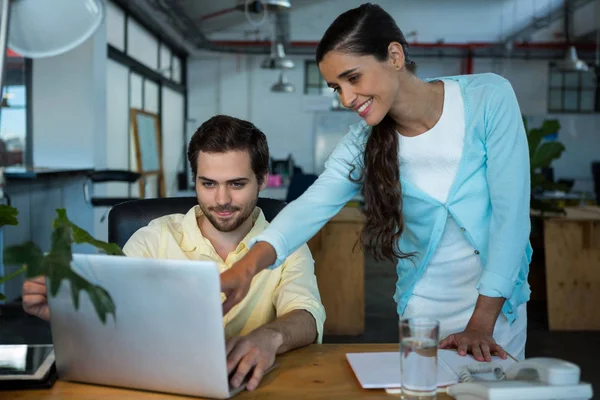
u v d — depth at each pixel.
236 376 1.10
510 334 1.52
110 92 7.68
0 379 1.10
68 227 0.94
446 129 1.45
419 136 1.46
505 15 12.23
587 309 4.28
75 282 0.88
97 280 1.03
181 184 11.18
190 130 13.02
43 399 1.06
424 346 0.97
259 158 1.44
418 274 1.57
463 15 12.32
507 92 1.44
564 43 12.28
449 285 1.55
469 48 12.34
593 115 12.54
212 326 0.99
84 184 5.16
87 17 1.68
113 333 1.07
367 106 1.32
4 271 4.27
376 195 1.50
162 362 1.05
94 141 6.32
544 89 12.69
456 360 1.22
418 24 12.41
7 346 1.29
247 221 1.54
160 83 10.41
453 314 1.55
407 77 1.38
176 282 0.99
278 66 9.82
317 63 1.32
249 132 1.43
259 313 1.52
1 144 5.96
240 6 6.15
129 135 8.57
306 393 1.09
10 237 4.38
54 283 0.87
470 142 1.44
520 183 1.40
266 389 1.10
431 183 1.48
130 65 8.38
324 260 4.15
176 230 1.56
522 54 12.44
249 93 13.11
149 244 1.55
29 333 3.74
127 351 1.07
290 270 1.53
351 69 1.27
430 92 1.44
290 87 10.34
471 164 1.46
